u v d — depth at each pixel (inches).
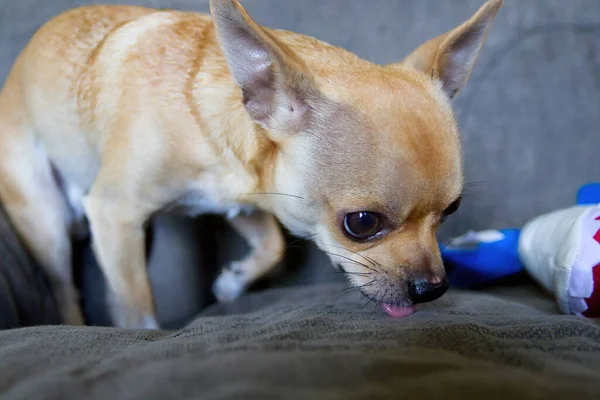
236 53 12.8
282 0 20.1
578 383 8.6
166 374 8.8
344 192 12.6
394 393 8.2
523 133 20.4
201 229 19.6
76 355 10.1
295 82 12.8
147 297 16.1
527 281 18.2
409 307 13.0
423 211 12.8
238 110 13.9
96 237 15.4
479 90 20.5
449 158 12.6
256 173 14.0
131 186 14.7
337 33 20.2
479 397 8.1
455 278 17.6
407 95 12.9
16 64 17.0
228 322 11.9
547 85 20.4
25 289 16.3
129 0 19.5
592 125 20.4
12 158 16.9
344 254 13.4
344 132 12.6
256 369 8.8
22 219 17.2
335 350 9.4
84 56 15.6
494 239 17.7
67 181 17.6
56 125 16.2
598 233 13.6
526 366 9.3
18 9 19.1
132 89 14.5
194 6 19.7
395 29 20.4
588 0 20.6
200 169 14.5
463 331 10.3
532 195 20.5
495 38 20.4
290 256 19.7
